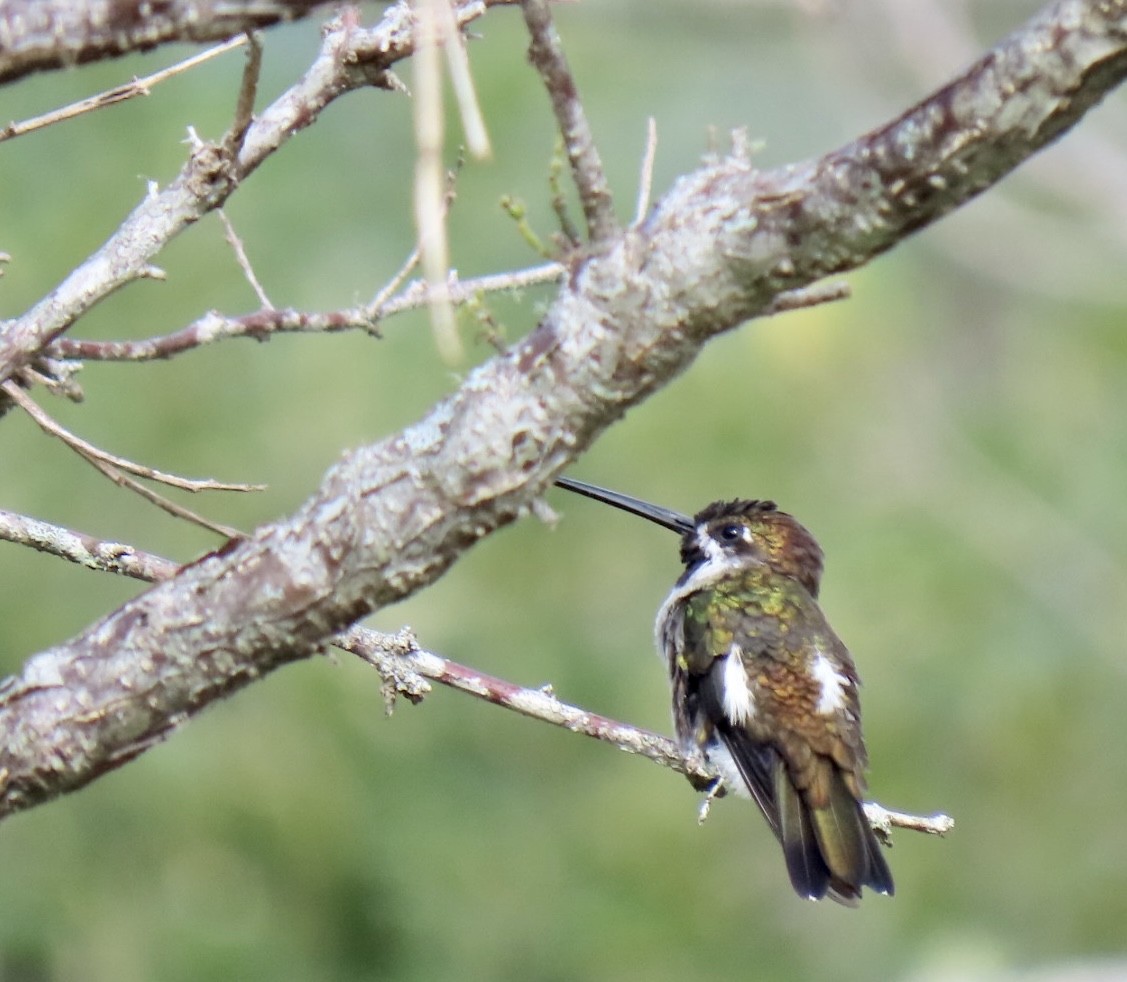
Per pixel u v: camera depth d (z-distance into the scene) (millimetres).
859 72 18625
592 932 13797
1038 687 14891
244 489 5605
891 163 3988
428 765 13773
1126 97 20219
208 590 4703
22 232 12969
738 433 14812
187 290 13320
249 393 13500
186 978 12500
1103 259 18141
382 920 13188
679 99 18797
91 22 4031
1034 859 14883
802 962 14555
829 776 7984
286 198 14680
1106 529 15484
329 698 13234
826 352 15211
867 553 14961
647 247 4273
